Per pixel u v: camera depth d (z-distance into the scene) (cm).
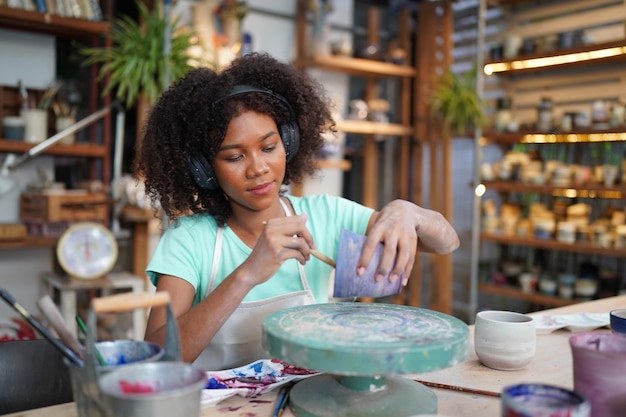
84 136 347
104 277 298
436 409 93
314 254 112
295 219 111
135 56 300
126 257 359
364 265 107
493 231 382
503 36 406
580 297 344
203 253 135
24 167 332
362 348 81
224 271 136
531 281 365
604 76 347
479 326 118
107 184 335
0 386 129
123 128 364
